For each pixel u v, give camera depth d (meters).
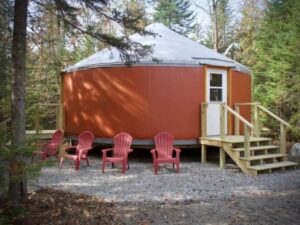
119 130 10.38
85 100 11.22
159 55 10.27
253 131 10.91
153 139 10.09
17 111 5.73
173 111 10.10
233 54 23.03
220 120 9.91
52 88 19.11
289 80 15.98
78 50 17.64
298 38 15.01
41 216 5.32
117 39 7.30
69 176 8.48
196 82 10.27
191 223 5.23
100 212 5.60
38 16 7.78
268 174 8.70
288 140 16.06
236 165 9.80
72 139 11.96
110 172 8.96
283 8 17.86
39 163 5.41
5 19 7.18
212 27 27.66
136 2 20.58
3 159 4.95
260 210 5.86
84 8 7.36
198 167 9.59
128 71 10.23
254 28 24.30
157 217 5.46
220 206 6.06
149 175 8.57
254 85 18.16
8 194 5.75
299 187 7.40
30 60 14.96
